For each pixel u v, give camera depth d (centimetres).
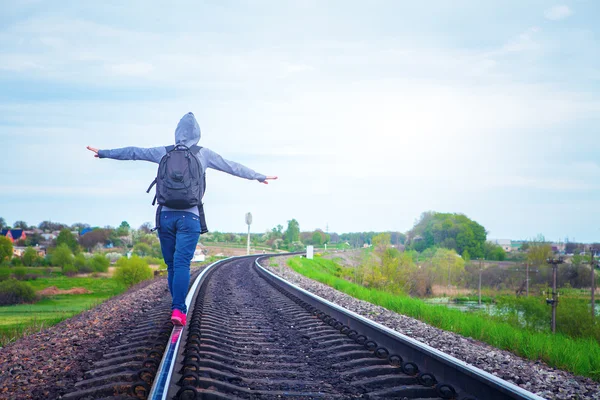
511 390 310
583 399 401
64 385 408
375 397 364
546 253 6881
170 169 497
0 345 788
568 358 575
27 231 19775
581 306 2483
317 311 829
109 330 727
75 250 12419
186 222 516
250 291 1341
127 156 517
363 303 1127
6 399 382
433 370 420
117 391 360
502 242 16638
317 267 4509
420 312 1018
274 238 16862
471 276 6128
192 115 531
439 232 11075
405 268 3991
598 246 5578
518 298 2495
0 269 9200
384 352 496
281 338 627
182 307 524
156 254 11775
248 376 425
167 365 375
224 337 602
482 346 687
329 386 396
